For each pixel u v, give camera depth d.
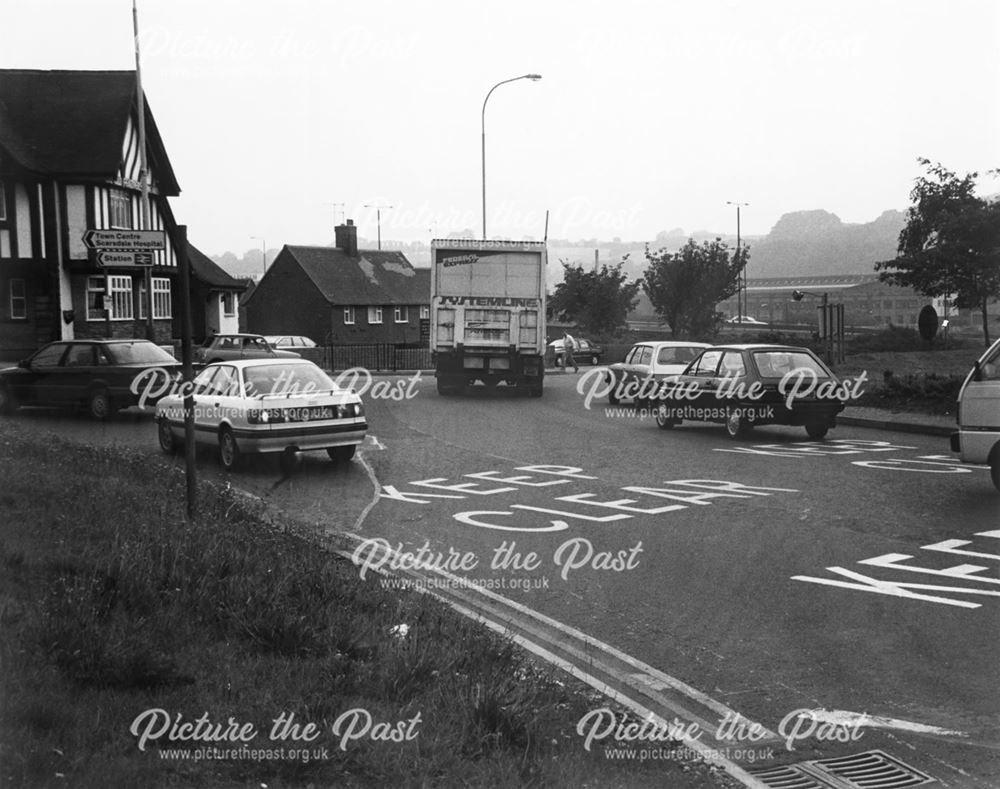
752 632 7.30
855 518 11.27
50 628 5.39
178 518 8.95
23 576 6.45
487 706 5.11
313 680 5.45
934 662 6.61
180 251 8.52
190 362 8.81
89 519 8.46
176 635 5.91
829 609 7.83
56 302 36.12
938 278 32.78
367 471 15.23
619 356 59.94
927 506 11.91
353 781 4.41
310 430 15.12
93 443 17.89
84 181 36.31
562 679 6.22
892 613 7.69
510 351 28.81
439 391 30.33
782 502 12.33
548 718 5.30
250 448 14.87
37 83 39.09
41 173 35.56
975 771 5.04
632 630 7.38
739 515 11.55
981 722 5.66
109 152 36.62
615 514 11.71
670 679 6.35
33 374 22.78
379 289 76.81
